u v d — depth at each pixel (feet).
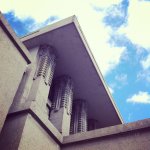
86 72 39.65
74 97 44.47
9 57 24.84
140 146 23.81
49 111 35.01
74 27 33.99
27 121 23.25
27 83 29.58
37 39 36.88
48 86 32.73
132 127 25.55
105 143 25.96
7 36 25.40
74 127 39.96
